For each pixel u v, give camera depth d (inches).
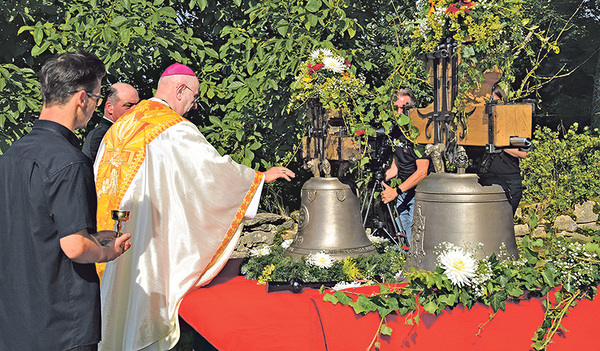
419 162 177.0
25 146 81.7
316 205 134.0
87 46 229.3
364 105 169.8
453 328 92.3
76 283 82.0
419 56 120.0
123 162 127.9
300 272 122.6
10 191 81.2
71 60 83.2
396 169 191.9
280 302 112.0
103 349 119.5
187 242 126.6
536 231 294.4
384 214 183.9
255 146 245.4
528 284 95.5
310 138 138.6
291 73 218.5
